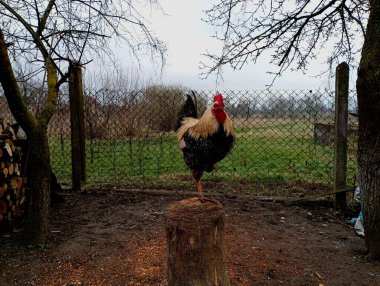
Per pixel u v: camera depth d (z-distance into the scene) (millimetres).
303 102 6227
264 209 5211
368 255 3689
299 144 8297
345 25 4969
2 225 4336
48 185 4023
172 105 7992
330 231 4426
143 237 4191
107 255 3740
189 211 2521
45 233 4008
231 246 3887
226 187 6457
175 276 2377
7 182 4383
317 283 3180
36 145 3865
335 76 5066
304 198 5375
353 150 6242
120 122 7789
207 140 3170
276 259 3617
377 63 3422
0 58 3383
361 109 3613
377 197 3541
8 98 3629
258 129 6742
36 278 3301
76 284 3201
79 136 6121
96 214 5043
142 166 8094
